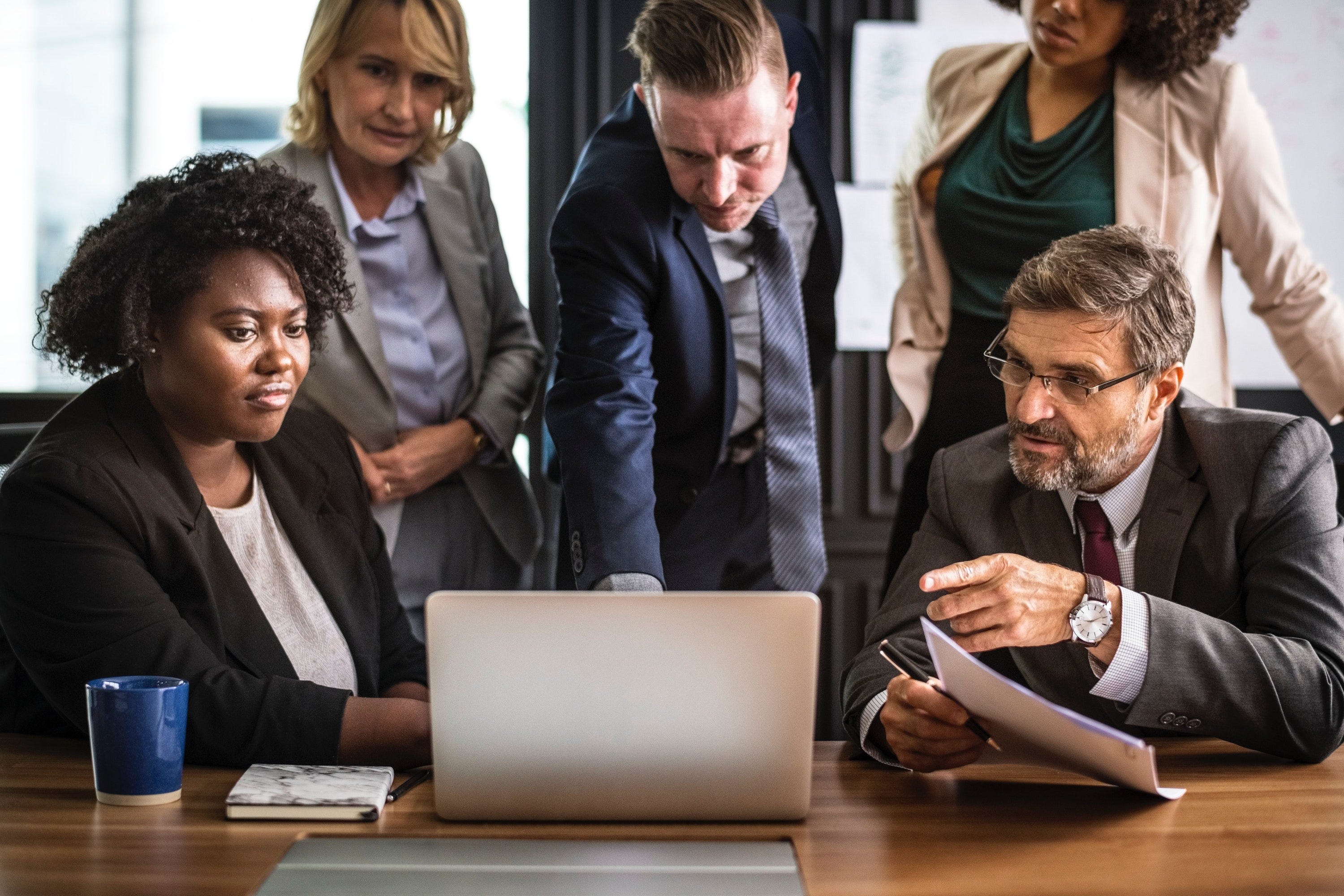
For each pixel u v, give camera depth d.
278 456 1.64
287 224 1.52
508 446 2.46
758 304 2.09
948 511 1.62
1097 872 0.96
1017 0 2.33
